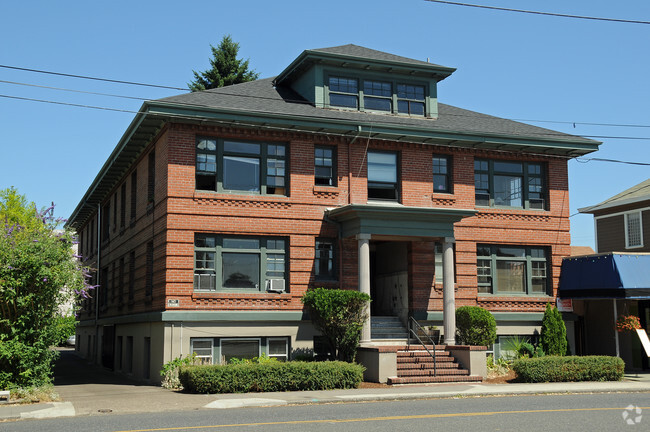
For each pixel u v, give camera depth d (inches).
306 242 937.5
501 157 1077.1
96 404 651.5
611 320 1086.4
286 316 906.7
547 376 849.5
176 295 864.9
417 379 826.8
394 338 964.6
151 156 1007.0
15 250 705.0
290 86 1125.7
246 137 927.7
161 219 904.9
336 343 855.7
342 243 955.3
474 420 521.7
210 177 911.0
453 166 1045.8
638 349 1078.4
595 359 876.6
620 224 1417.3
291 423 506.9
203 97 930.7
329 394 703.7
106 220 1460.4
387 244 1067.9
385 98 1064.8
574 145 1076.5
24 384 696.4
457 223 1032.2
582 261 1050.7
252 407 627.5
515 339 1026.1
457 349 892.0
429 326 973.8
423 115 1082.7
